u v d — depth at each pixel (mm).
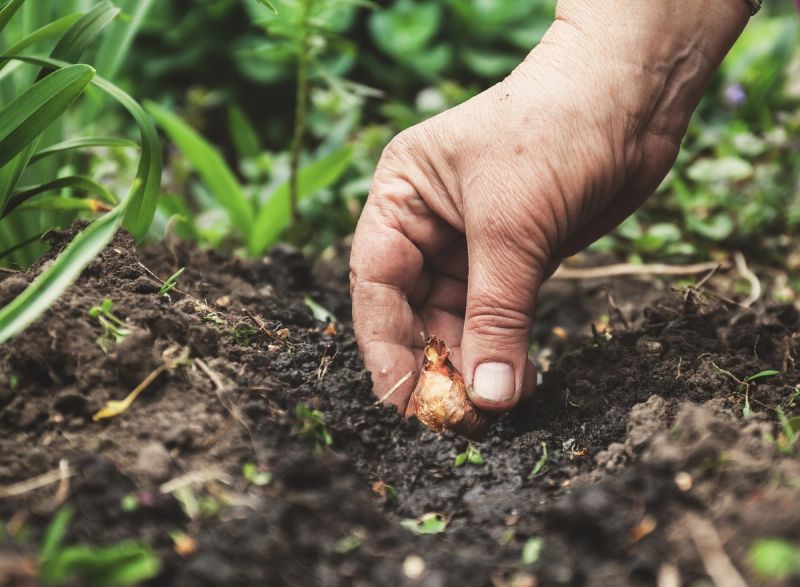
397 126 944
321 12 659
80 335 473
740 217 759
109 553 398
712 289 699
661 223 774
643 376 535
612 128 503
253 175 832
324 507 441
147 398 464
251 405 468
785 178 794
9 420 452
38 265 512
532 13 1101
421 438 497
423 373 523
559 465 492
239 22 1065
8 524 415
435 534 452
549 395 536
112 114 996
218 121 1072
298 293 629
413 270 540
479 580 424
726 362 533
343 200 814
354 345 557
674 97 518
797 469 433
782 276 724
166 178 904
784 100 970
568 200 502
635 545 422
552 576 420
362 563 430
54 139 593
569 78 503
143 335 474
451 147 515
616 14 507
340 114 968
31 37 515
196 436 454
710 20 512
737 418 488
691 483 434
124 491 428
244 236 719
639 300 680
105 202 627
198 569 408
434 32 1065
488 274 506
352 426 487
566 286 702
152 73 1048
